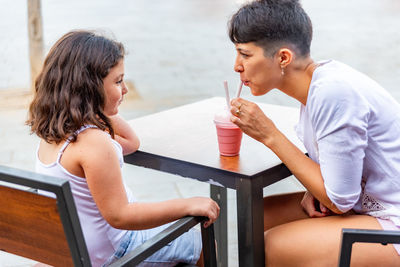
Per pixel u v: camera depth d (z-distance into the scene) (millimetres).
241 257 1854
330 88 1671
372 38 8039
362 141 1677
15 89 5707
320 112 1686
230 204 3332
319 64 1795
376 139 1744
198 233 1905
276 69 1769
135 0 12008
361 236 1518
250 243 1810
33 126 1664
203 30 8898
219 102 2596
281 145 1771
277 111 2367
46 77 1630
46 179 1305
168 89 5656
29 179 1311
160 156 1912
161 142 2047
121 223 1589
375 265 1715
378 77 5941
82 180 1612
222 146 1877
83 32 1677
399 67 6348
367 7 10852
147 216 1604
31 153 4008
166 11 10766
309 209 2020
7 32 8750
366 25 9062
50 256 1456
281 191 3502
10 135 4363
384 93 1779
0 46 7781
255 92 1822
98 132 1587
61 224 1359
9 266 2682
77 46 1616
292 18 1721
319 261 1754
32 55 5512
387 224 1771
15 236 1493
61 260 1440
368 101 1720
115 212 1574
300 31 1738
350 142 1656
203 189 3480
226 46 7738
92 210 1660
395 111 1775
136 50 7465
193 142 2041
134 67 6574
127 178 3629
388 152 1755
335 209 1762
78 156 1569
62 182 1284
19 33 8664
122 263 1456
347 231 1522
